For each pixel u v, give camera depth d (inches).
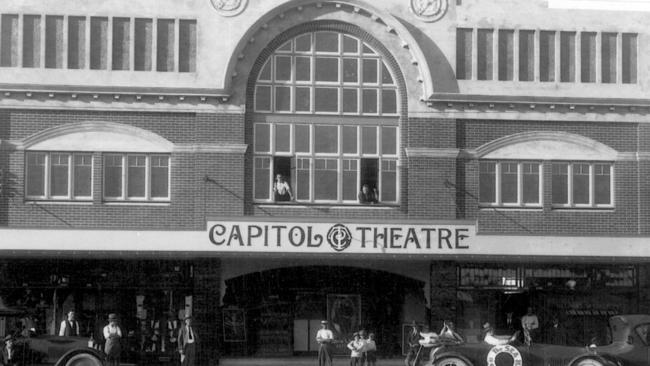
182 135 1413.6
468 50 1466.5
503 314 1460.4
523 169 1471.5
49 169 1398.9
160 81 1407.5
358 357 1317.7
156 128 1412.4
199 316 1392.7
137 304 1405.0
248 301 1433.3
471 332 1449.3
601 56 1481.3
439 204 1445.6
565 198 1473.9
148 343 1401.3
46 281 1389.0
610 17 1483.8
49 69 1396.4
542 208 1466.5
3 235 1353.3
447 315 1429.6
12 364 1111.0
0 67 1391.5
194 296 1398.9
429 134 1449.3
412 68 1455.5
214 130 1414.9
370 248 1386.6
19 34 1397.6
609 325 1173.1
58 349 1122.0
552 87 1470.2
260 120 1435.8
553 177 1475.1
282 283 1443.2
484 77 1466.5
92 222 1396.4
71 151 1400.1
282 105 1440.7
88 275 1397.6
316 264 1439.5
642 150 1480.1
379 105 1453.0
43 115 1397.6
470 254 1407.5
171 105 1409.9
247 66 1427.2
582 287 1469.0
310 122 1443.2
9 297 1380.4
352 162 1445.6
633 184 1478.8
